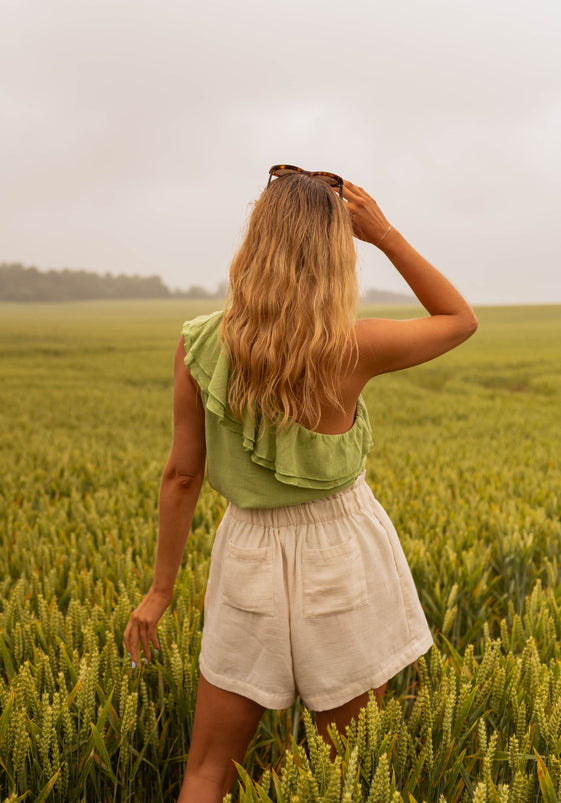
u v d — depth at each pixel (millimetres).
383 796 1365
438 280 1548
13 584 3240
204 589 2873
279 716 2240
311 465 1451
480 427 11844
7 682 2287
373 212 1536
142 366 27766
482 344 36188
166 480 1633
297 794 1382
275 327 1357
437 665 2057
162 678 2172
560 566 3559
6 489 5551
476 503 4641
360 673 1540
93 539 3908
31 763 1766
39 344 38438
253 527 1546
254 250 1417
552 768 1575
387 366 1484
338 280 1397
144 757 2041
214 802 1576
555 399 17250
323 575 1497
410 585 1668
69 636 2309
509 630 3000
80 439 10211
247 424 1432
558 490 5281
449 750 1716
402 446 8844
